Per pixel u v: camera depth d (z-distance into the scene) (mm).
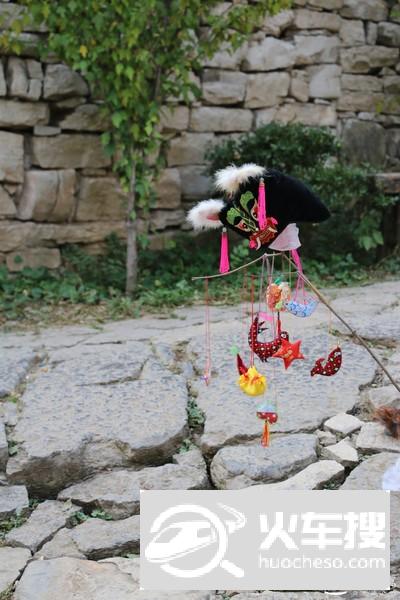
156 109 6676
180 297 6848
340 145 7926
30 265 7410
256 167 3145
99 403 4359
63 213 7492
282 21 8328
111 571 3254
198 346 5098
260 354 3371
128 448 3969
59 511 3688
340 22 8680
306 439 3969
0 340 5707
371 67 8945
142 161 6883
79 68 6555
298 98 8547
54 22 6500
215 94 8039
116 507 3670
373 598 3078
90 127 7457
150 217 7898
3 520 3639
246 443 4012
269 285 3367
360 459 3887
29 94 7145
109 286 7293
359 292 6773
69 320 6402
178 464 3922
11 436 4078
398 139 9188
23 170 7309
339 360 3416
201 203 3305
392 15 8859
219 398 4418
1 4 7035
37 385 4617
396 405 4223
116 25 6379
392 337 5055
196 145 8039
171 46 6773
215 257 7801
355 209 8141
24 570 3283
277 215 3236
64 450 3893
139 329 5848
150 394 4453
